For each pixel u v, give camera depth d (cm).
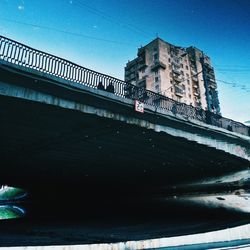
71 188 3972
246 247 961
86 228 1691
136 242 882
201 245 952
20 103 1215
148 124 1565
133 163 2311
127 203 3525
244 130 2153
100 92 1335
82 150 1912
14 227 1809
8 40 1148
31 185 3794
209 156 2089
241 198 2895
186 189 3016
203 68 2383
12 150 1994
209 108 2262
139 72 6525
